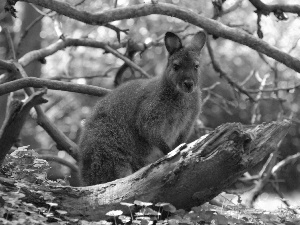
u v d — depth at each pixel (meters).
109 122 10.92
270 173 15.98
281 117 17.42
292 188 27.19
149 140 10.78
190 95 11.01
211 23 13.42
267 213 8.71
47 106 28.91
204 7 25.20
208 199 7.88
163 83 10.89
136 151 10.96
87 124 11.16
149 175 7.80
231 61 30.62
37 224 6.80
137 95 11.02
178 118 11.02
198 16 13.29
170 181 7.66
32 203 7.57
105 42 15.91
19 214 6.93
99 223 7.03
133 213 7.73
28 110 10.18
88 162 10.77
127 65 16.14
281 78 25.52
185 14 13.10
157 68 28.09
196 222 7.55
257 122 19.88
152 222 7.16
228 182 7.75
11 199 7.00
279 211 9.09
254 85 29.36
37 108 14.23
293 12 13.97
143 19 28.00
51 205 7.26
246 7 25.53
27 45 22.50
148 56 28.58
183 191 7.72
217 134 7.56
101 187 7.92
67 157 26.03
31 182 8.57
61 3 11.50
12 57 14.64
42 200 7.61
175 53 11.16
